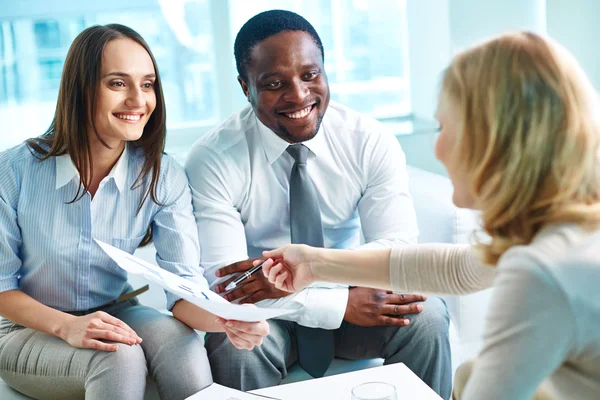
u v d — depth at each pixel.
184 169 2.04
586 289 0.96
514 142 1.01
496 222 1.06
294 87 1.87
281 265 1.61
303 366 1.92
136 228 1.90
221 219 1.98
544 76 1.01
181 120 3.19
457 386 1.38
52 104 3.10
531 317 0.97
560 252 0.98
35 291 1.85
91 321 1.68
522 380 0.98
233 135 2.04
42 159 1.81
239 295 1.85
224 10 3.10
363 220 2.08
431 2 2.95
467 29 2.81
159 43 3.13
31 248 1.82
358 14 3.21
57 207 1.81
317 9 3.18
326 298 1.87
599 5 2.96
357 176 2.05
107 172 1.86
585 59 3.01
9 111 3.09
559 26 2.98
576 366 1.02
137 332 1.78
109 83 1.74
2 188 1.79
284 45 1.86
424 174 2.55
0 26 3.04
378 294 1.89
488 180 1.05
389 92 3.27
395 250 1.49
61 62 3.08
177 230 1.91
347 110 2.13
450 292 1.45
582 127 1.01
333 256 1.55
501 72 1.03
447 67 1.11
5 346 1.77
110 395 1.60
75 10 3.06
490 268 1.37
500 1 2.81
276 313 1.50
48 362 1.69
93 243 1.84
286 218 2.06
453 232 2.03
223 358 1.84
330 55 3.23
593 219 1.00
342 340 1.97
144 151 1.88
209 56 3.15
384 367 1.59
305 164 2.01
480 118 1.04
